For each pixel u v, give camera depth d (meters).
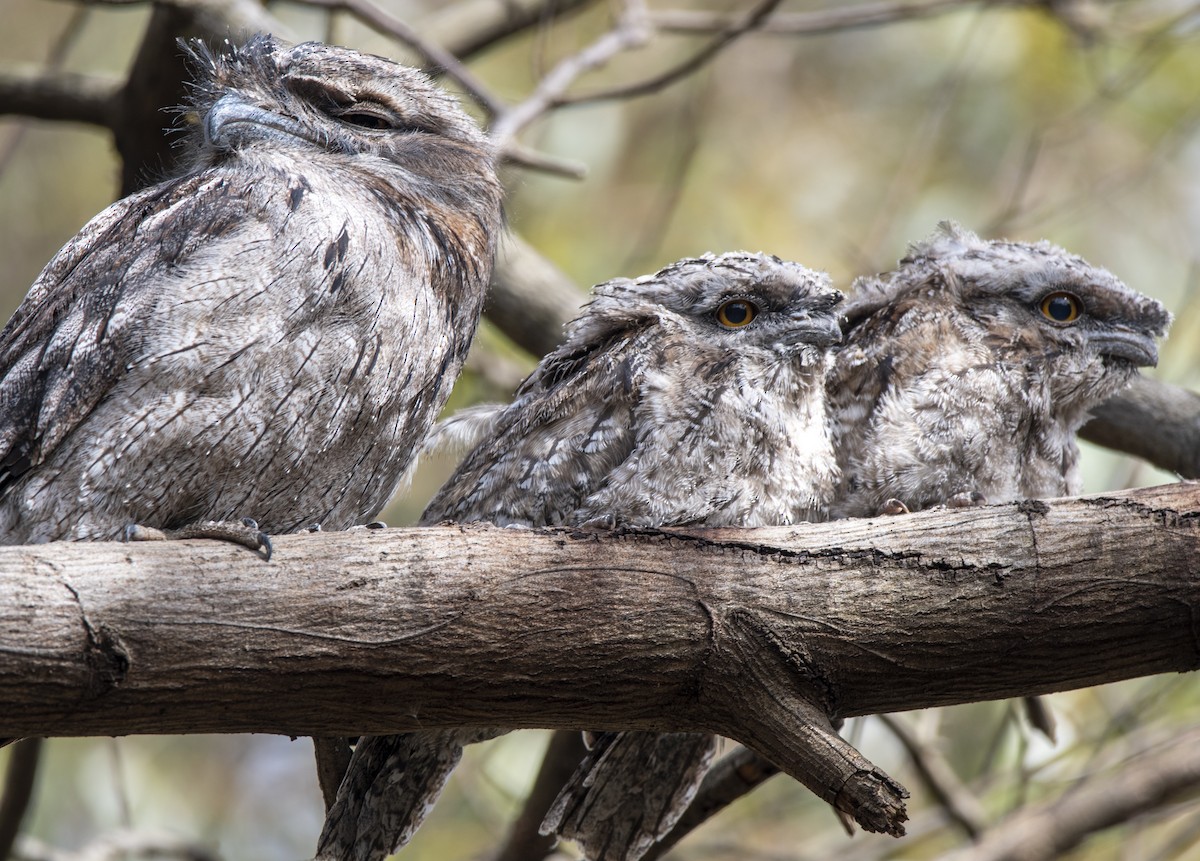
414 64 12.19
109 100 12.49
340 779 8.41
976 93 14.93
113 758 12.60
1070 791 11.88
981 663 7.19
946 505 8.55
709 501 8.61
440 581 6.76
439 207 9.01
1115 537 7.24
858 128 15.36
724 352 8.81
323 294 7.84
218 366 7.70
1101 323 9.67
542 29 12.97
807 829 14.16
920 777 11.91
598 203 14.90
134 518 7.92
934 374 9.32
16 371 7.96
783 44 15.82
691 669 7.00
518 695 6.86
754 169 15.05
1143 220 14.72
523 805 11.16
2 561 6.34
